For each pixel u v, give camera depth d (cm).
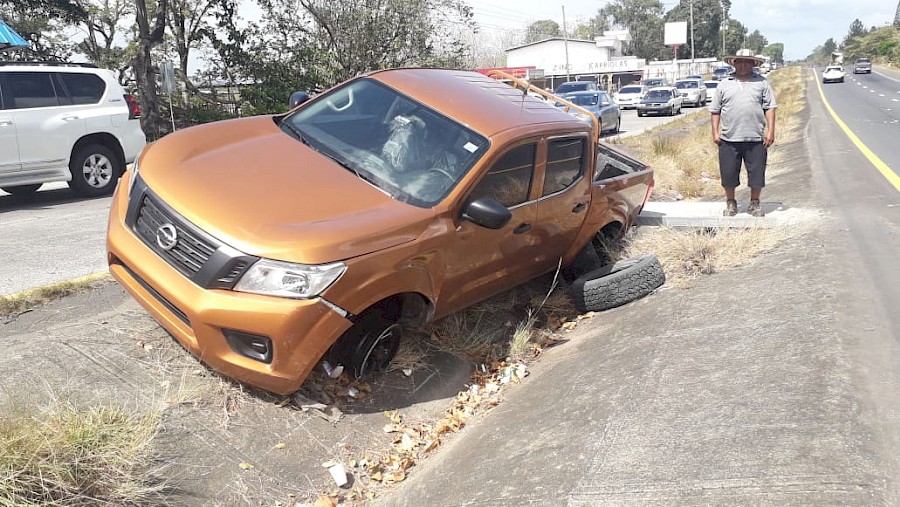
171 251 356
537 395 397
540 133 478
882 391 306
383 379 421
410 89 489
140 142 1002
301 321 335
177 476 308
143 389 362
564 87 3231
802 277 483
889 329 378
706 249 581
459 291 434
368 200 394
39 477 265
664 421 308
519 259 482
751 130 654
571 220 527
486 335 502
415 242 382
